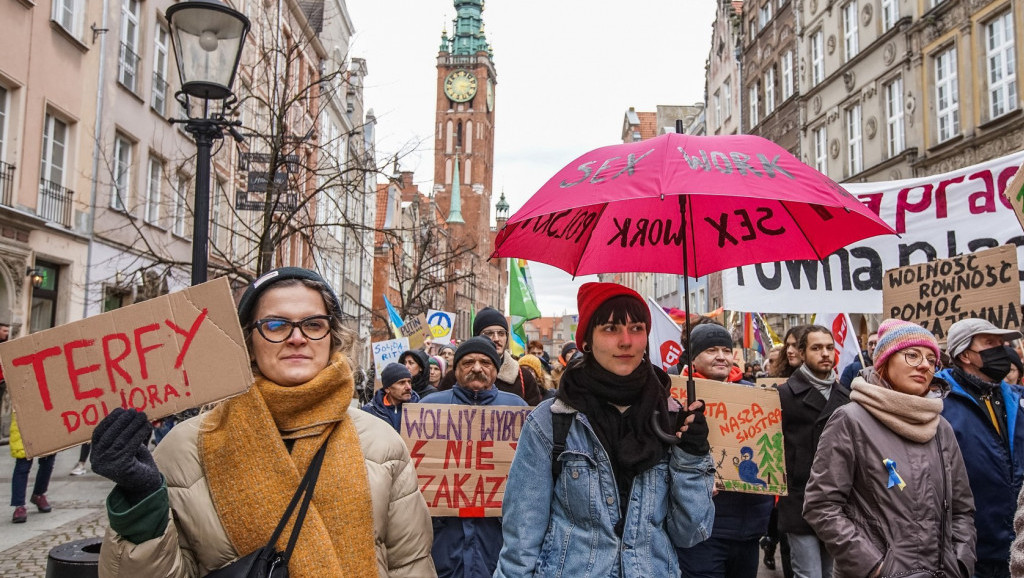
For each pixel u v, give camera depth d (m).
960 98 17.86
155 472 2.01
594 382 2.88
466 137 108.12
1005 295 5.34
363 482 2.30
